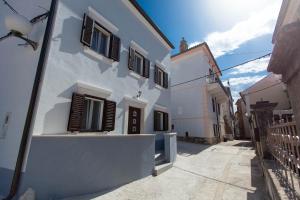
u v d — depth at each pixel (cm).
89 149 424
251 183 509
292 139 238
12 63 487
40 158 349
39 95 392
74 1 522
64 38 473
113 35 662
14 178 335
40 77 397
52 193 354
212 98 1795
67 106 462
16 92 441
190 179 551
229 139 2272
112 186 463
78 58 511
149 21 904
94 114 565
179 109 1677
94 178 427
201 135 1496
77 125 470
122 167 499
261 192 437
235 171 644
